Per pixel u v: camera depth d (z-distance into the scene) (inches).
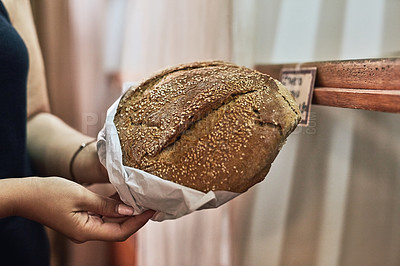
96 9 43.7
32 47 29.6
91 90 45.8
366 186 21.5
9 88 22.7
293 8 24.4
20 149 24.5
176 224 37.5
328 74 19.4
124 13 42.4
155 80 20.4
